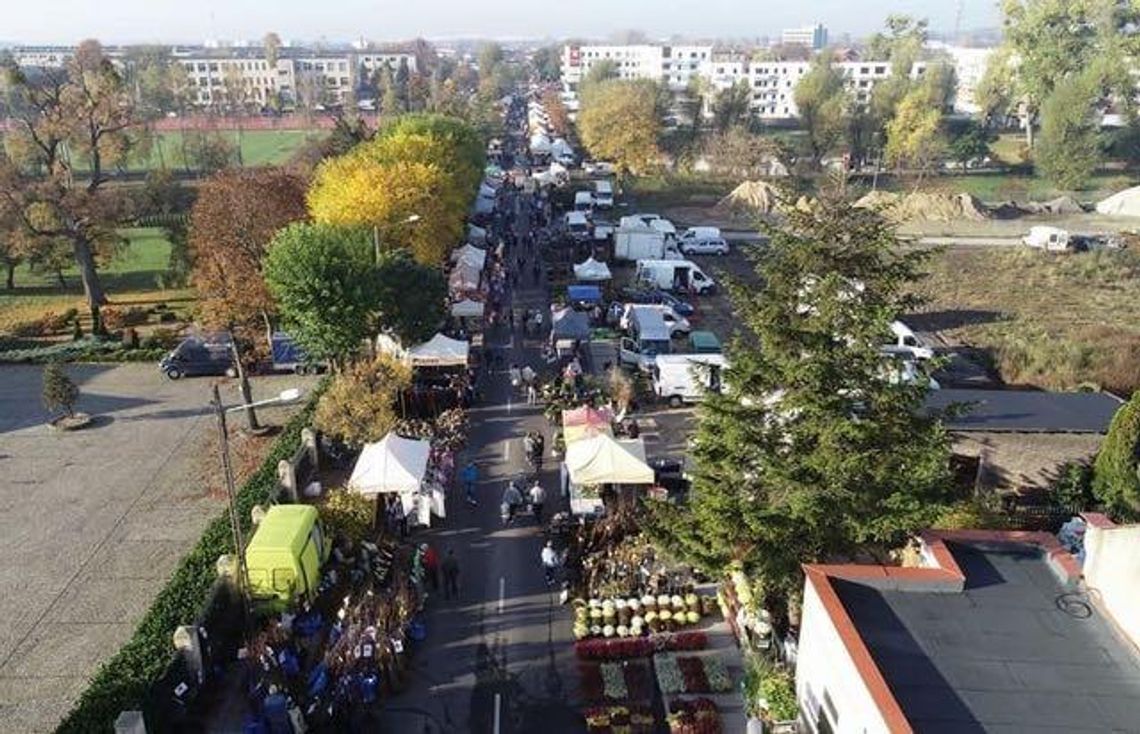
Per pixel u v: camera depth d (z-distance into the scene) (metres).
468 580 23.77
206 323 39.28
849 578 15.80
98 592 23.02
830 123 102.50
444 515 26.78
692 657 20.44
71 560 24.56
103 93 50.06
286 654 19.69
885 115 105.81
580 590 22.92
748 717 18.36
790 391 19.22
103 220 48.28
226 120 156.00
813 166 104.56
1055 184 95.50
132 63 183.38
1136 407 25.22
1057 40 108.56
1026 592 15.65
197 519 26.78
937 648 14.09
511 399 36.47
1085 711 12.68
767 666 18.64
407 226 43.75
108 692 17.56
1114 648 14.16
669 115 118.94
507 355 41.72
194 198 59.81
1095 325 45.88
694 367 27.12
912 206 78.38
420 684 19.81
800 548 19.27
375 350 35.94
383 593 22.56
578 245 61.38
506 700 19.33
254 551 21.22
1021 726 12.34
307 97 176.25
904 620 14.84
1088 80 93.75
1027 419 28.33
